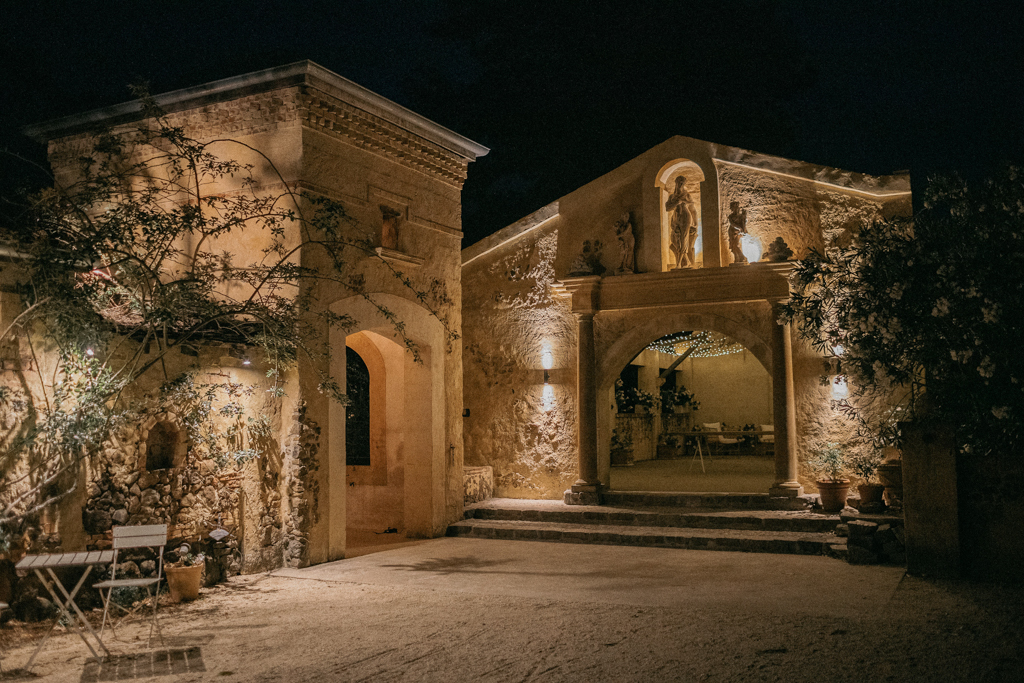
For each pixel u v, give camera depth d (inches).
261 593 320.5
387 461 485.4
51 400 290.8
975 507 321.1
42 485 281.4
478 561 379.6
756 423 860.0
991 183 336.5
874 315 332.8
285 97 374.9
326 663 225.3
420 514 457.4
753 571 342.0
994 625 250.8
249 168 378.3
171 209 399.2
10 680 215.6
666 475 618.2
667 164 502.0
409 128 439.8
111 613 289.0
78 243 305.4
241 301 384.2
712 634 245.3
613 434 723.4
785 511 443.5
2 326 276.4
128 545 254.8
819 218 469.7
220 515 348.8
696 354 832.9
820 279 367.9
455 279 490.3
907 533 327.9
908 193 451.5
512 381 538.3
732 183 490.9
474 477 513.3
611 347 508.7
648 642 238.8
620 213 514.3
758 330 472.7
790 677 205.5
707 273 481.7
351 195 405.4
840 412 455.8
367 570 362.0
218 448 348.5
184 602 307.4
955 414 333.4
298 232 371.2
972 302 316.8
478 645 240.2
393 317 374.3
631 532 422.9
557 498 520.4
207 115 395.5
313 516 377.7
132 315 331.0
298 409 374.0
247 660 230.1
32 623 273.7
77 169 424.5
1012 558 313.7
